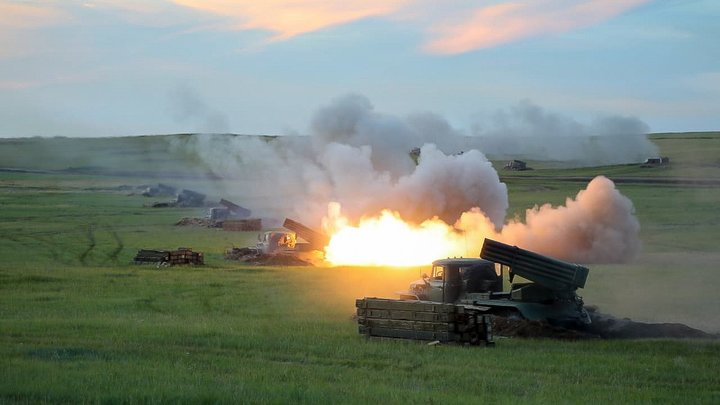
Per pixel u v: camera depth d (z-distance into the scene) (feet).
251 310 218.79
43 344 152.15
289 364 135.64
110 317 201.05
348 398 106.73
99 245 460.14
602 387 119.44
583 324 178.81
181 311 216.54
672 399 111.65
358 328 170.19
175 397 105.40
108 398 104.68
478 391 115.14
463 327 156.87
